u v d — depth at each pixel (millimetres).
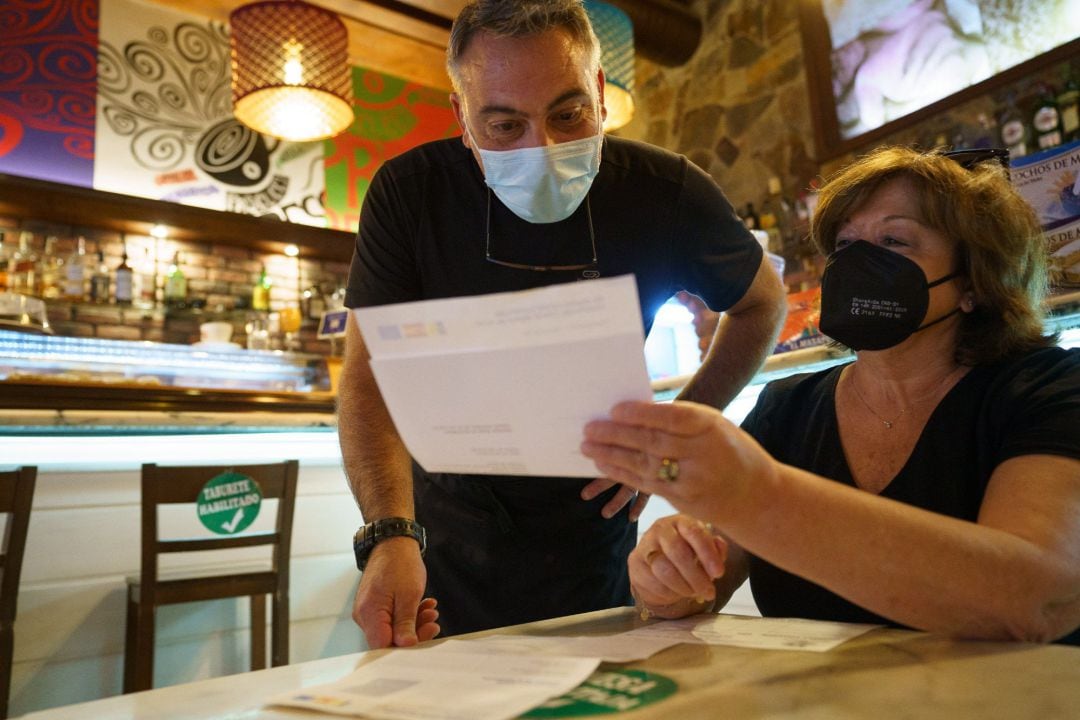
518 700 617
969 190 1096
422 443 805
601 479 1388
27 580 2381
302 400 3020
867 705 554
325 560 2887
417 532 1167
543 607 1485
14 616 2129
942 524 738
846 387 1218
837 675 638
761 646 772
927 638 758
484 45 1213
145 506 2324
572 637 889
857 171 1193
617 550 1545
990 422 1027
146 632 2287
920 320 1090
